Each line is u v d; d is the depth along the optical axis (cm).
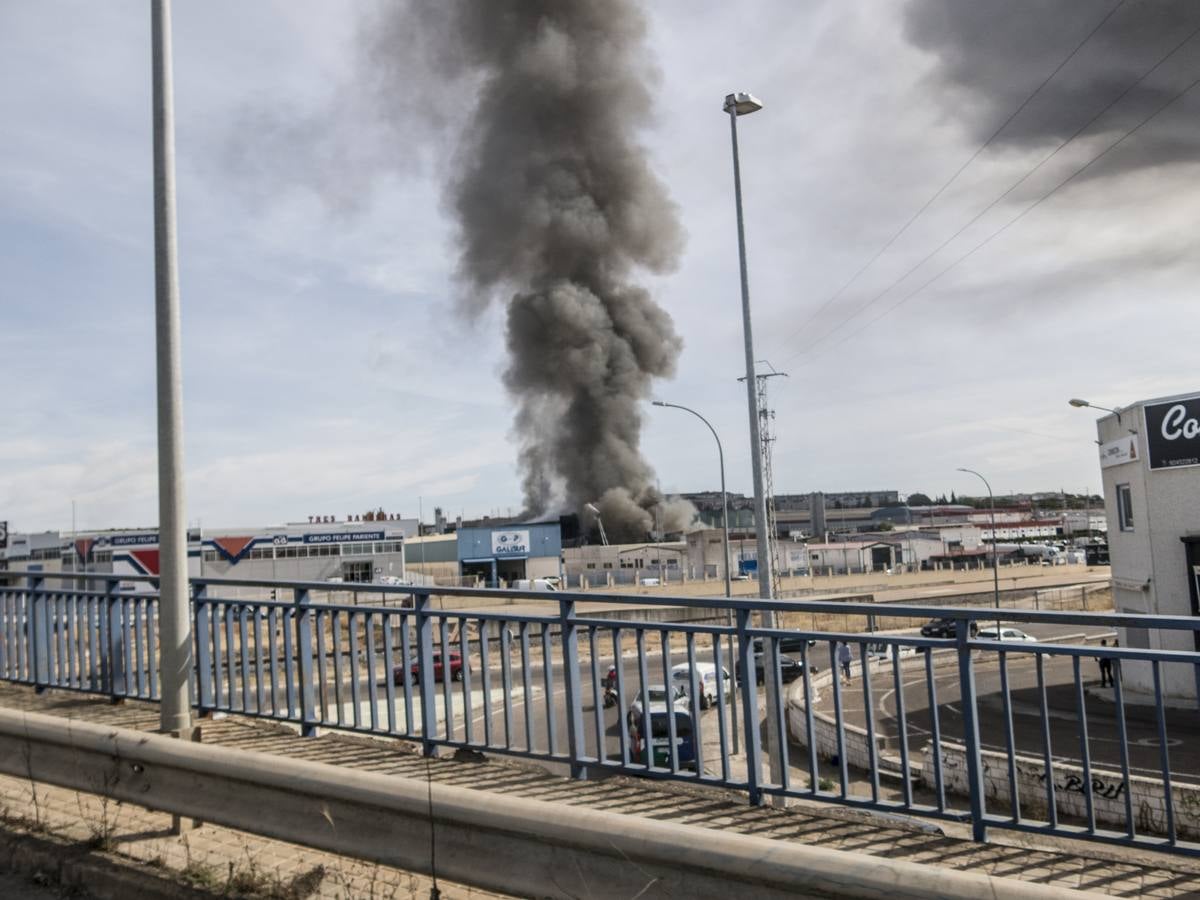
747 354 2095
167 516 592
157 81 617
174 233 612
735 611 453
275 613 635
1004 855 376
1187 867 359
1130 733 1853
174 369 598
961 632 398
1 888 393
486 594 529
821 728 1802
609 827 279
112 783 401
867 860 245
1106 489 2775
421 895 355
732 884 262
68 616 768
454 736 543
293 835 343
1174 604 2381
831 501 17138
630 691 2336
